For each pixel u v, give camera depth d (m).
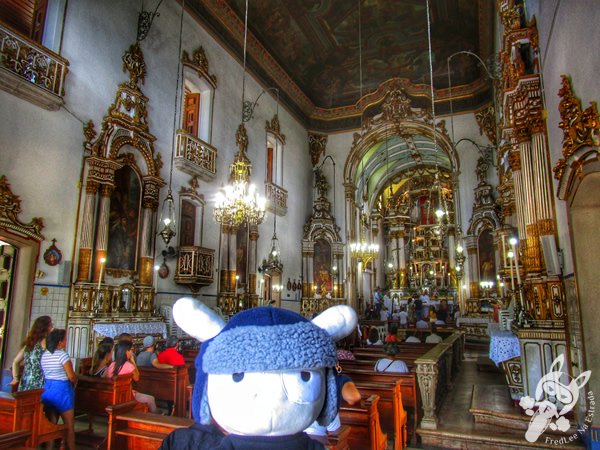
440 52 20.00
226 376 1.41
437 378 7.50
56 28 9.23
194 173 13.09
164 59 12.45
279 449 1.37
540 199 7.29
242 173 10.43
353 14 18.17
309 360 1.40
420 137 23.47
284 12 17.11
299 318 1.56
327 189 21.83
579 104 4.97
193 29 13.95
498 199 15.66
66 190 9.12
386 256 33.28
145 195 11.26
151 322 10.48
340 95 22.47
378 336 16.77
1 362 7.88
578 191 5.39
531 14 8.02
